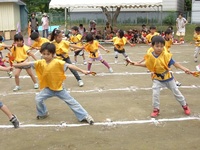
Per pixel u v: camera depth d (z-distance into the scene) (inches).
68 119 206.4
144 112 218.8
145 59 206.8
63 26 1047.0
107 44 693.9
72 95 264.8
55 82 194.2
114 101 246.2
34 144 169.2
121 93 269.9
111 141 171.3
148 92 272.4
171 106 231.0
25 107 234.4
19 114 218.5
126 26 962.1
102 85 300.2
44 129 189.9
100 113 217.3
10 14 792.3
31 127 193.8
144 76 341.4
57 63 190.9
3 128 192.7
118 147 163.6
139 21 1009.5
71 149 162.2
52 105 236.8
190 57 480.7
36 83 291.4
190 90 279.0
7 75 360.2
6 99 257.3
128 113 217.0
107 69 387.2
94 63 438.0
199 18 957.8
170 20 969.5
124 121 201.8
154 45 197.6
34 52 566.6
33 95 268.4
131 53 536.7
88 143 169.2
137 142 169.6
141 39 704.4
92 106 233.5
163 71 203.3
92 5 656.4
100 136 178.4
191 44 670.5
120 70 378.3
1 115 216.5
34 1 1478.8
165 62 199.9
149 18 1003.3
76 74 294.8
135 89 283.4
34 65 194.5
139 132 183.6
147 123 197.9
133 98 254.4
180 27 701.9
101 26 962.1
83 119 199.9
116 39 420.2
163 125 194.1
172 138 174.4
